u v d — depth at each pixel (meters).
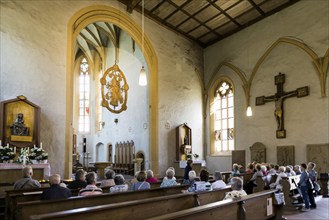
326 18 11.74
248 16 14.37
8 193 5.23
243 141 14.48
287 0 12.97
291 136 12.48
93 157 20.64
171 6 13.64
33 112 8.94
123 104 13.26
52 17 10.41
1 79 8.77
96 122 21.06
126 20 13.31
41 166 7.93
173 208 4.36
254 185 9.01
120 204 3.51
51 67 10.09
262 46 14.22
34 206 3.85
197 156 14.76
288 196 8.15
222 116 16.08
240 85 15.03
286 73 12.99
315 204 8.30
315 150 11.48
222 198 5.65
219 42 16.66
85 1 11.68
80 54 22.11
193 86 16.38
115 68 13.25
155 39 14.63
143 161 15.17
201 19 14.72
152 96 14.16
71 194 5.00
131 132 16.52
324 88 11.52
